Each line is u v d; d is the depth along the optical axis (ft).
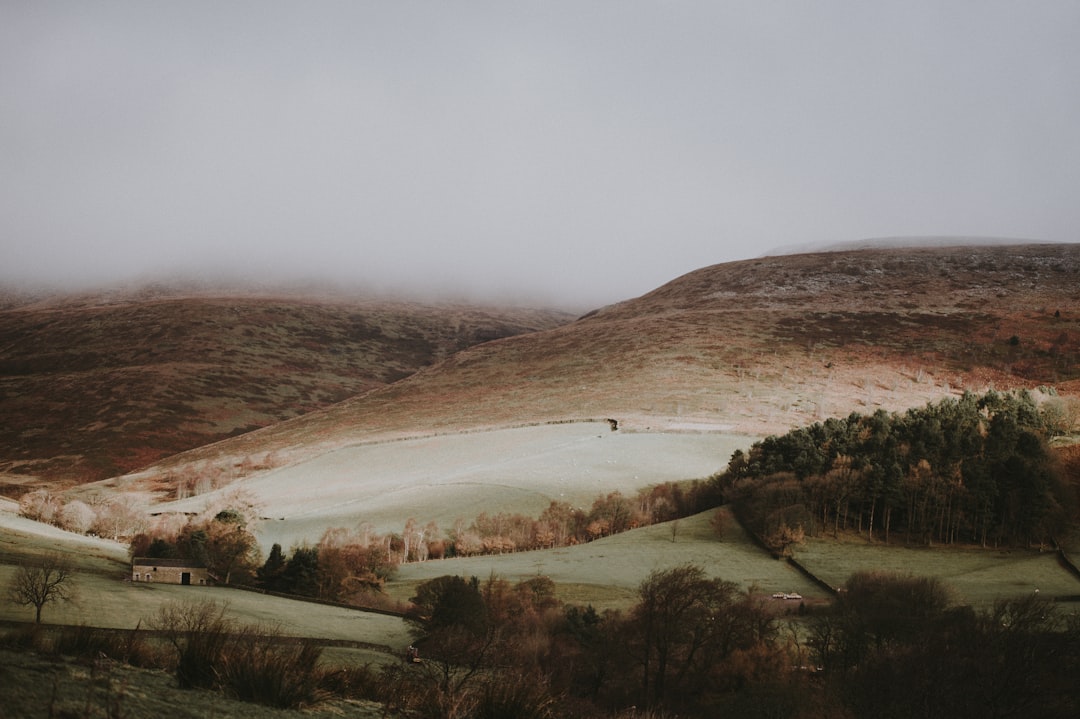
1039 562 314.76
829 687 136.87
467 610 185.57
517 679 47.60
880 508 376.89
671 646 169.89
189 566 253.85
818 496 367.45
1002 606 172.45
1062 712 113.60
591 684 158.61
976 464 376.68
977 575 295.07
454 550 364.38
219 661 38.83
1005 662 120.78
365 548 305.53
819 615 220.02
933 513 357.00
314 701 39.11
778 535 331.77
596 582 284.82
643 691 156.35
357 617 205.46
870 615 179.83
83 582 203.00
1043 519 344.28
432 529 388.57
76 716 27.61
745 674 156.04
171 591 214.90
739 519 374.02
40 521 380.37
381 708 41.91
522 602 226.99
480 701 45.11
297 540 386.32
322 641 154.51
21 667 33.12
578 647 174.19
